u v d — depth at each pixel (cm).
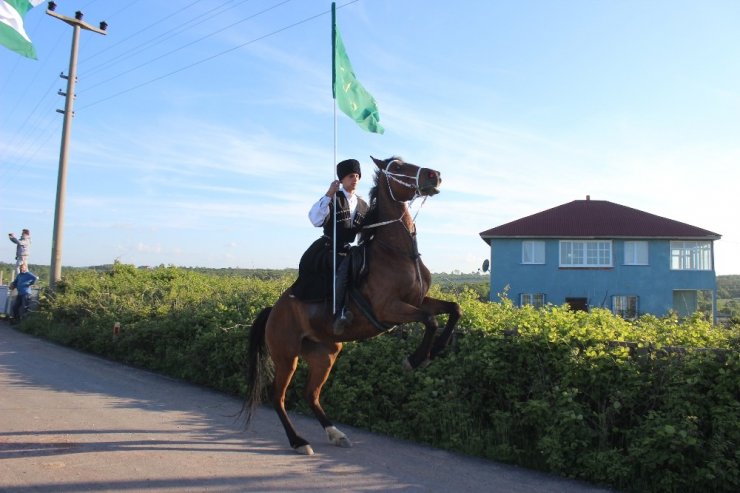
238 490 474
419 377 666
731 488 473
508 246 3472
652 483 497
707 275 3369
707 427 501
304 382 780
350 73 666
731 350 511
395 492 483
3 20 712
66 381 942
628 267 3388
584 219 3547
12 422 662
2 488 463
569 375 558
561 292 3406
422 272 554
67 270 2069
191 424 693
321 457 576
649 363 542
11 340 1493
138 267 1927
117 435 627
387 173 559
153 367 1101
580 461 530
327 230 593
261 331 666
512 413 604
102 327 1293
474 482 516
